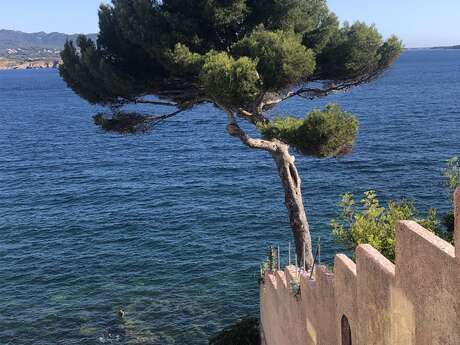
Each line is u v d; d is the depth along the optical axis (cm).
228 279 2498
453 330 459
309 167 4556
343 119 1409
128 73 1686
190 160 5334
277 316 1387
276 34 1453
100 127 1870
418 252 519
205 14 1545
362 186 3888
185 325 2161
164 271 2620
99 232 3203
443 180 3872
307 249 1638
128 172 4897
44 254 2892
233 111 1588
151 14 1555
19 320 2233
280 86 1449
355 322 727
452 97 9844
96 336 2111
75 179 4684
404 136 5862
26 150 6328
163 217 3425
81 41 1728
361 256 680
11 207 3816
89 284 2528
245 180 4338
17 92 17675
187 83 1638
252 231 3072
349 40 1684
